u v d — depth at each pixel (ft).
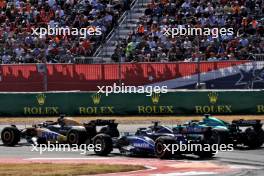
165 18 435.12
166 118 353.92
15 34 456.45
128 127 328.29
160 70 385.91
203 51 403.54
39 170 187.01
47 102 371.56
